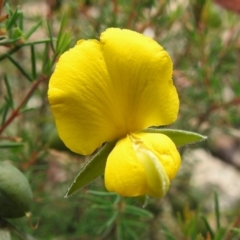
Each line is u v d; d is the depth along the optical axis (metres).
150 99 0.09
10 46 0.11
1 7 0.10
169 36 0.18
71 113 0.08
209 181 0.25
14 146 0.11
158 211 0.18
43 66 0.12
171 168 0.09
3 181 0.10
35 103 0.20
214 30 0.19
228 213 0.18
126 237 0.16
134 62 0.09
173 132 0.09
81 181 0.09
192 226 0.13
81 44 0.09
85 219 0.17
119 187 0.08
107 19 0.17
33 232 0.17
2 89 0.21
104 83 0.09
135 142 0.09
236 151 0.22
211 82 0.17
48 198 0.16
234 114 0.18
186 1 0.17
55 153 0.16
